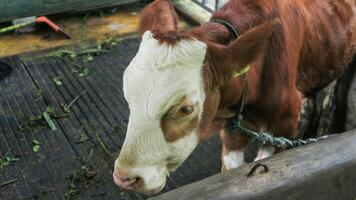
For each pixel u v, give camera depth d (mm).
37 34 3375
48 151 2426
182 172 2338
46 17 3510
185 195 1267
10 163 2361
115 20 3576
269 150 2059
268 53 1750
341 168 1348
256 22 1719
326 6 2059
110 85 2877
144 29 1641
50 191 2236
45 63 3066
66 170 2334
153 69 1429
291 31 1820
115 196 2215
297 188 1310
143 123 1443
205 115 1561
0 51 3174
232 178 1296
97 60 3111
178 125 1485
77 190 2238
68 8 3141
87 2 3197
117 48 3240
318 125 2566
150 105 1430
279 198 1302
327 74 2199
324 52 2072
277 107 1833
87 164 2363
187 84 1451
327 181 1344
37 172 2322
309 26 1955
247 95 1751
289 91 1843
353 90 2449
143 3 3783
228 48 1489
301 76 2051
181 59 1441
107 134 2523
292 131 1979
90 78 2934
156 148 1473
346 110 2490
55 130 2537
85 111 2666
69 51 3174
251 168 1320
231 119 1810
